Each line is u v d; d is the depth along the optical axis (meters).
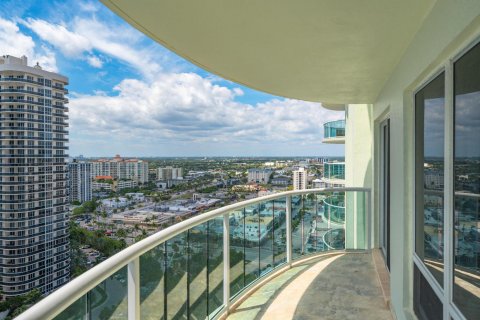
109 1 1.86
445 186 1.83
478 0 1.21
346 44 2.44
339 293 3.68
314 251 4.89
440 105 1.96
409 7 1.85
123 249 1.64
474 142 1.48
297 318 3.13
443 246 1.91
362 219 5.07
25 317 0.95
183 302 2.36
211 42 2.44
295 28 2.17
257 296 3.61
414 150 2.59
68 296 1.12
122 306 1.60
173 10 1.93
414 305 2.61
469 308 1.56
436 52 1.76
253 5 1.86
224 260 3.13
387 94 3.47
